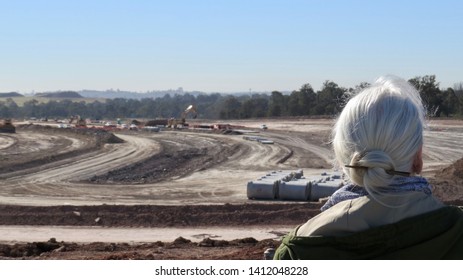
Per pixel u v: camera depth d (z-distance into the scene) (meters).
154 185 38.34
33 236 23.20
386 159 2.52
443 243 2.42
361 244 2.45
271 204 26.62
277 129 88.88
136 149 60.12
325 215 2.60
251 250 15.09
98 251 17.28
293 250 2.56
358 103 2.66
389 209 2.50
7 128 84.12
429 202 2.52
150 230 24.41
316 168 47.09
